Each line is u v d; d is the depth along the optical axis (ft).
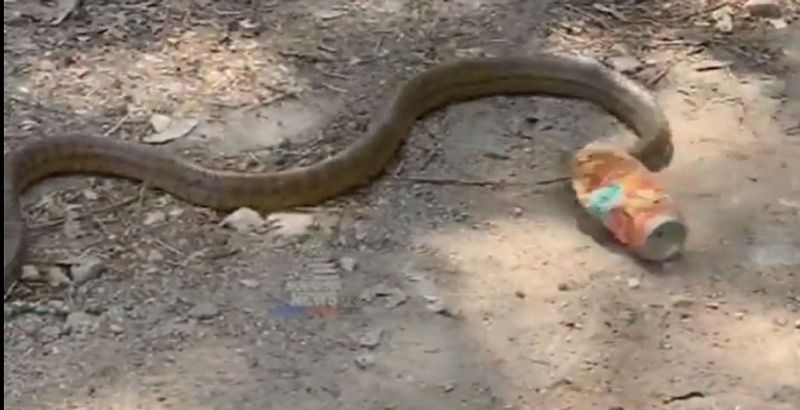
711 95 7.50
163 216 6.57
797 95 7.54
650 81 7.59
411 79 7.24
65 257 6.34
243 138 7.06
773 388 5.93
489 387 5.87
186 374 5.86
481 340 6.06
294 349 5.98
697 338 6.12
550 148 7.09
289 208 6.64
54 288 6.19
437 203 6.72
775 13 8.13
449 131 7.16
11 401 5.71
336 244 6.48
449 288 6.28
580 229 6.61
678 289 6.34
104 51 7.57
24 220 6.43
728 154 7.09
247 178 6.58
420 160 6.97
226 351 5.96
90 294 6.17
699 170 6.99
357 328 6.08
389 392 5.83
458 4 8.13
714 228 6.65
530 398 5.84
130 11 7.88
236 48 7.66
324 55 7.66
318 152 7.00
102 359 5.90
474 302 6.22
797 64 7.77
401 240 6.51
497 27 7.96
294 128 7.14
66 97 7.27
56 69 7.44
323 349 5.98
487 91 7.41
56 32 7.69
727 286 6.37
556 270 6.39
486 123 7.24
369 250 6.45
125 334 6.00
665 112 7.36
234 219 6.54
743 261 6.49
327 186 6.68
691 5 8.20
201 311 6.12
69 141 6.76
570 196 6.77
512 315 6.17
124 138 7.03
